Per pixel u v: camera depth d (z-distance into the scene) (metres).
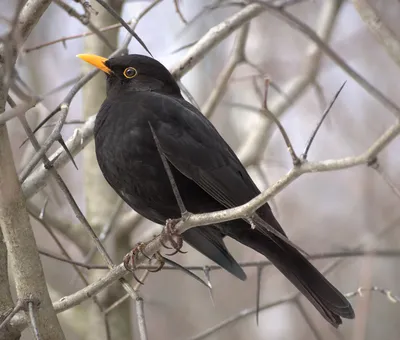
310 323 8.84
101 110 8.54
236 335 17.70
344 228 18.19
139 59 9.12
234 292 17.81
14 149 13.29
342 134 16.73
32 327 5.80
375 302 18.03
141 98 8.37
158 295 17.77
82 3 7.49
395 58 4.77
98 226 11.21
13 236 6.07
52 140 6.29
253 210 5.52
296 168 5.10
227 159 8.34
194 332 17.31
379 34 4.82
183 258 17.67
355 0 4.92
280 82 15.69
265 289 17.97
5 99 6.12
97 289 6.78
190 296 17.88
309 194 19.02
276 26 16.61
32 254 6.13
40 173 8.49
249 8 9.05
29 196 8.52
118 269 6.70
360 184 16.91
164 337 17.27
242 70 16.02
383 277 18.23
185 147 8.09
